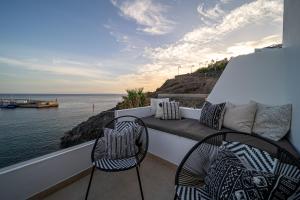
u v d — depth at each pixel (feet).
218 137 4.17
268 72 6.42
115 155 5.16
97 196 5.09
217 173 3.18
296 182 2.35
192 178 3.80
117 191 5.35
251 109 5.90
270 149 4.40
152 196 5.10
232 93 7.54
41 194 4.97
